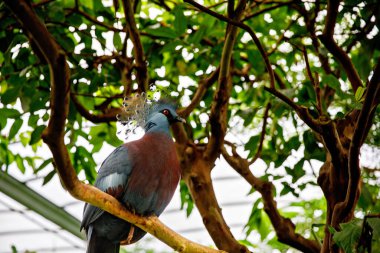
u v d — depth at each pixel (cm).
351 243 501
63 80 392
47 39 380
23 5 374
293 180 696
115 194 572
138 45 692
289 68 793
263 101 848
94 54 780
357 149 520
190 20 782
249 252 644
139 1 779
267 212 702
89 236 599
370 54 459
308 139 686
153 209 580
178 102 732
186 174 687
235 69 827
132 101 638
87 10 817
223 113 691
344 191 589
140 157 577
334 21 584
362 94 540
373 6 584
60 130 411
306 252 691
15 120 726
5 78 742
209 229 654
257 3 751
